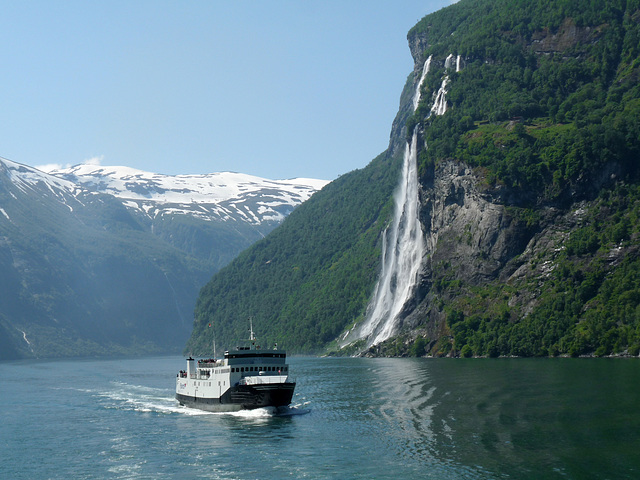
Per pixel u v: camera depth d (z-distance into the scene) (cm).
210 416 12050
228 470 8256
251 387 11644
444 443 8819
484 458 8106
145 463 8744
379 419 10631
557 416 9988
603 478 7269
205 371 13025
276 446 9219
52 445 10062
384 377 16850
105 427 11431
